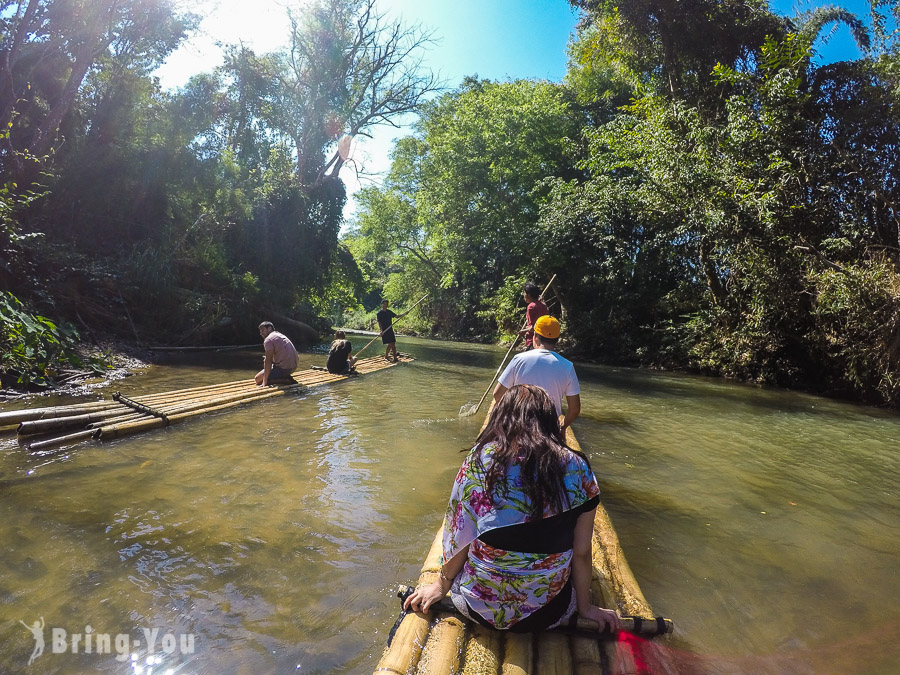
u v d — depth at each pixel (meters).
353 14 22.89
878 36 13.27
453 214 23.59
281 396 7.68
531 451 2.00
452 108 26.16
